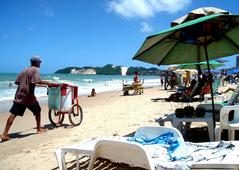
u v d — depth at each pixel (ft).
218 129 16.55
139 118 31.22
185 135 21.13
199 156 10.89
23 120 35.19
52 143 22.08
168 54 19.72
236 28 17.44
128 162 10.68
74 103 28.84
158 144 12.17
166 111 36.52
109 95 79.61
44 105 55.01
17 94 23.88
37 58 24.08
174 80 90.17
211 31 17.35
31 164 17.31
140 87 75.41
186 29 16.87
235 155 10.60
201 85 47.78
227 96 50.37
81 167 15.58
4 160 18.54
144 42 16.01
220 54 20.39
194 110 18.83
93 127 27.32
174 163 10.28
